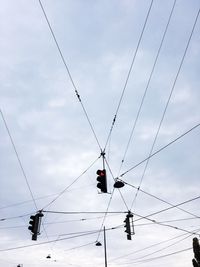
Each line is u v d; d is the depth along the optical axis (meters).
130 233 16.56
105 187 12.82
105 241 33.59
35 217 16.20
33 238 15.54
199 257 27.20
